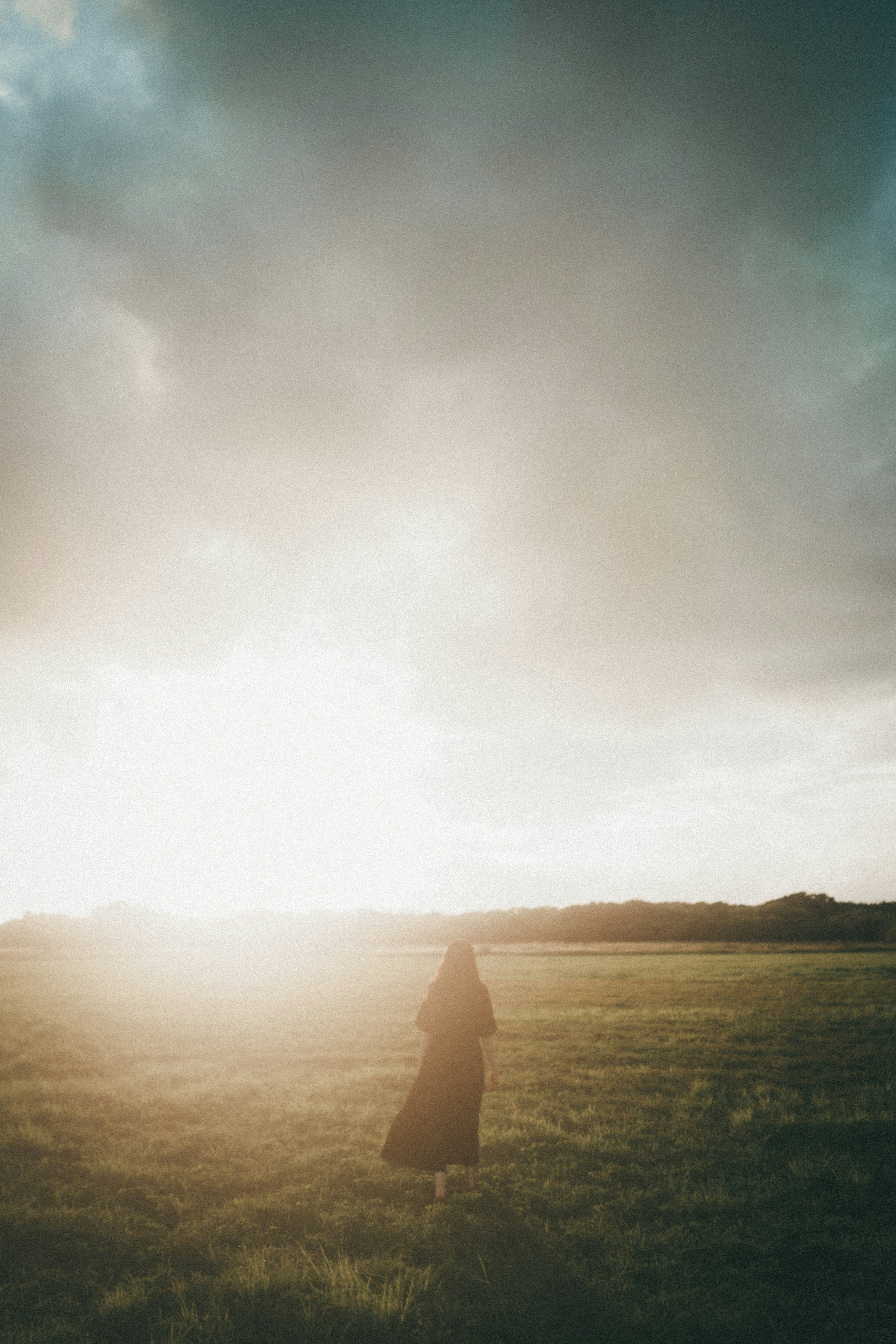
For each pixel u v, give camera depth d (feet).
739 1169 22.36
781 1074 35.45
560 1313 14.37
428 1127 20.42
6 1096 32.89
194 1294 15.53
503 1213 19.35
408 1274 15.98
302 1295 15.15
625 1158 23.68
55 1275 16.44
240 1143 26.02
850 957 140.97
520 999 73.41
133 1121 29.30
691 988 81.30
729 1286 15.17
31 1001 77.71
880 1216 18.63
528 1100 31.24
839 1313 14.11
